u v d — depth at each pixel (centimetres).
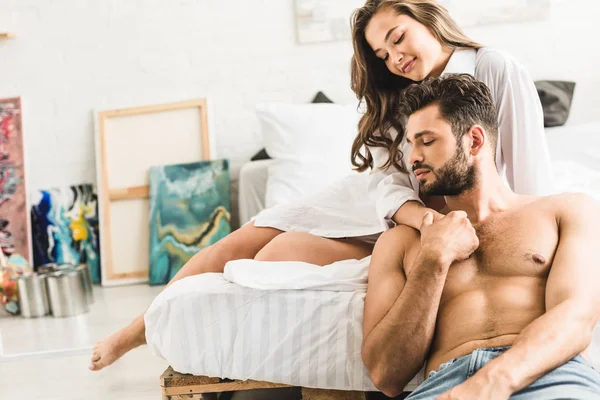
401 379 132
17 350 257
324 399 154
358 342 148
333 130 327
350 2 359
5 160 371
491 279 127
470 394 107
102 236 371
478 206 133
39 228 376
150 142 374
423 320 126
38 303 311
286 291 151
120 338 188
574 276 117
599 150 284
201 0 366
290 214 198
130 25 370
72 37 371
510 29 354
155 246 365
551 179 171
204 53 370
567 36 353
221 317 153
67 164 379
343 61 365
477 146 132
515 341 112
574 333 111
